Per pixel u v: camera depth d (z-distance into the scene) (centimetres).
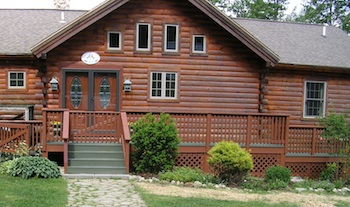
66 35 1254
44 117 1125
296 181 1184
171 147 1105
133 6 1370
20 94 1406
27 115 1350
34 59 1403
